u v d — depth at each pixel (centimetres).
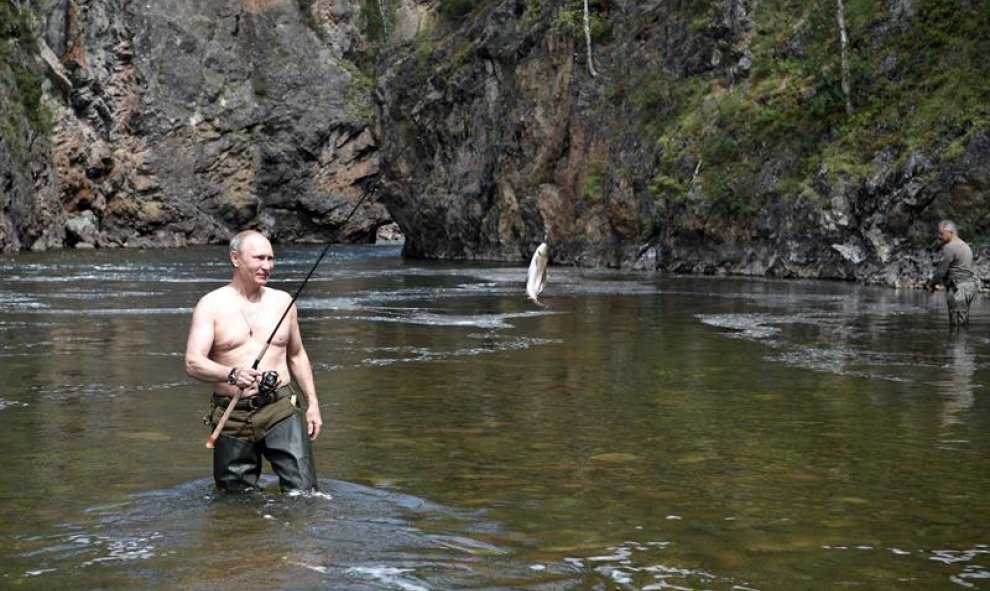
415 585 430
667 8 3688
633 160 3491
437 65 4597
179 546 479
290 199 6172
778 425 794
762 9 3272
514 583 435
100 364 1116
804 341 1350
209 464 650
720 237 3027
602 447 712
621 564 462
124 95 5612
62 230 4991
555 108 3897
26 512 537
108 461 659
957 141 2411
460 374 1065
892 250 2528
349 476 623
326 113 6181
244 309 586
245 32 6131
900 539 503
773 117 3005
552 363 1148
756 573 451
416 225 4519
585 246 3616
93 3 5450
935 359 1177
